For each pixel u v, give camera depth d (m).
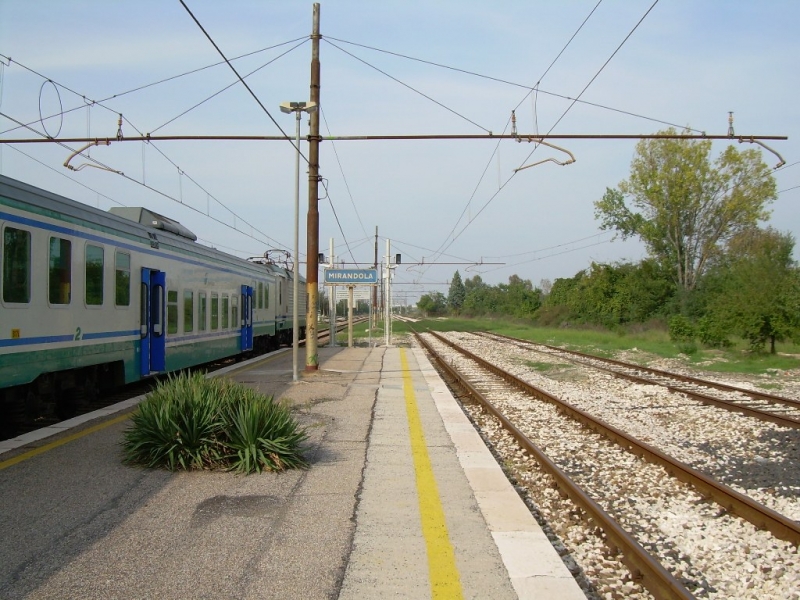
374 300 71.38
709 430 11.28
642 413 13.06
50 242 9.96
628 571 5.32
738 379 19.42
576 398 15.07
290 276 34.00
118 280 12.43
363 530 5.55
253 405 7.59
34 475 7.07
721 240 45.97
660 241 47.97
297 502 6.29
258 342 26.45
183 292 16.03
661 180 45.38
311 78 17.14
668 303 47.59
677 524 6.58
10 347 8.87
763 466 8.85
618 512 6.99
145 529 5.50
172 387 8.13
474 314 109.19
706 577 5.35
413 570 4.73
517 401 14.70
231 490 6.66
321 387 14.78
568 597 4.32
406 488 6.82
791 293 26.38
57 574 4.59
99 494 6.44
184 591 4.36
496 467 7.73
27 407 10.09
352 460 8.02
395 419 10.90
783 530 6.09
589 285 55.12
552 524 6.56
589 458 9.38
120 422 9.95
